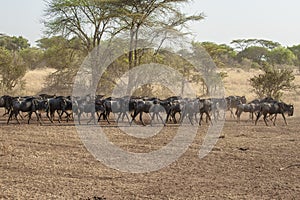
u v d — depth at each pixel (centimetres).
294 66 11538
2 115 4441
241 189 1714
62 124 3794
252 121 4234
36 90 6575
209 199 1579
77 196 1600
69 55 6116
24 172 1962
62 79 6019
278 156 2381
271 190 1700
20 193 1623
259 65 11300
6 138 2933
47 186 1730
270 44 12194
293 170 2045
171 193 1655
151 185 1773
